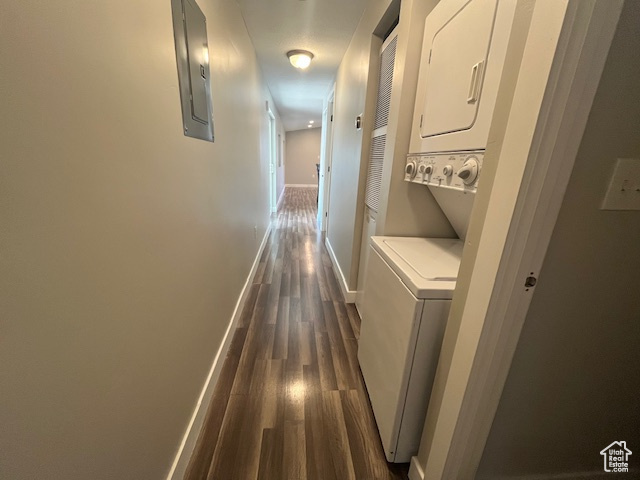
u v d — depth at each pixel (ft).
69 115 1.70
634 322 2.57
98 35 1.94
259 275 9.84
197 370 4.10
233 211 6.29
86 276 1.88
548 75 1.73
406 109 4.48
